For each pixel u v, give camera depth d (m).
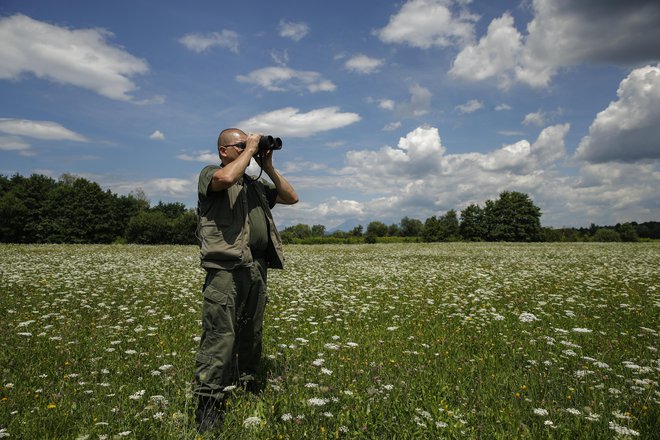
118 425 2.86
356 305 8.38
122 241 61.75
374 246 43.03
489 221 84.19
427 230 78.12
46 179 69.50
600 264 17.47
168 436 2.69
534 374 3.97
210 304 3.35
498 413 3.12
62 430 2.85
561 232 80.75
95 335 5.69
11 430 2.78
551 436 2.73
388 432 2.85
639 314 7.10
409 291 10.41
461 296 9.40
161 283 11.42
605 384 3.69
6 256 20.73
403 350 5.03
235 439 2.74
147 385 3.67
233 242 3.44
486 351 4.92
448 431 2.81
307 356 4.71
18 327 5.95
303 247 40.75
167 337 5.71
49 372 4.09
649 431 2.88
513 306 8.03
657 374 3.94
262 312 3.78
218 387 3.21
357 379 3.85
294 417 2.95
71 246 35.28
